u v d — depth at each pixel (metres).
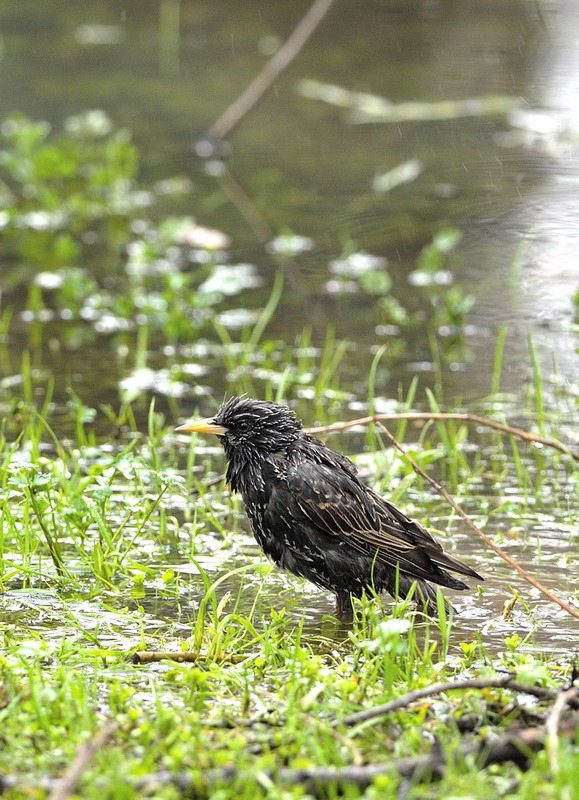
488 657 8.02
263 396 13.66
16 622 8.48
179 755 5.76
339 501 8.92
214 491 11.38
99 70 27.36
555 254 17.94
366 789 5.62
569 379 14.10
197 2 31.91
